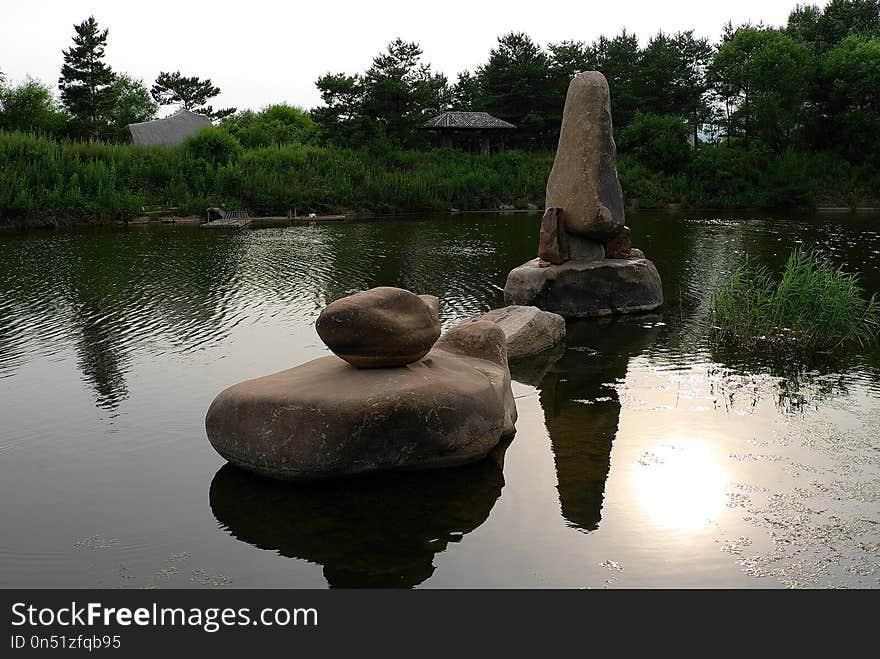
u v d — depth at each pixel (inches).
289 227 943.7
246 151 1330.0
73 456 209.9
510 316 334.6
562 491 184.2
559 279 388.5
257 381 205.5
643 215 1163.3
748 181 1409.9
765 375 278.8
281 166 1277.1
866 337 329.1
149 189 1112.8
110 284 494.0
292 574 150.5
